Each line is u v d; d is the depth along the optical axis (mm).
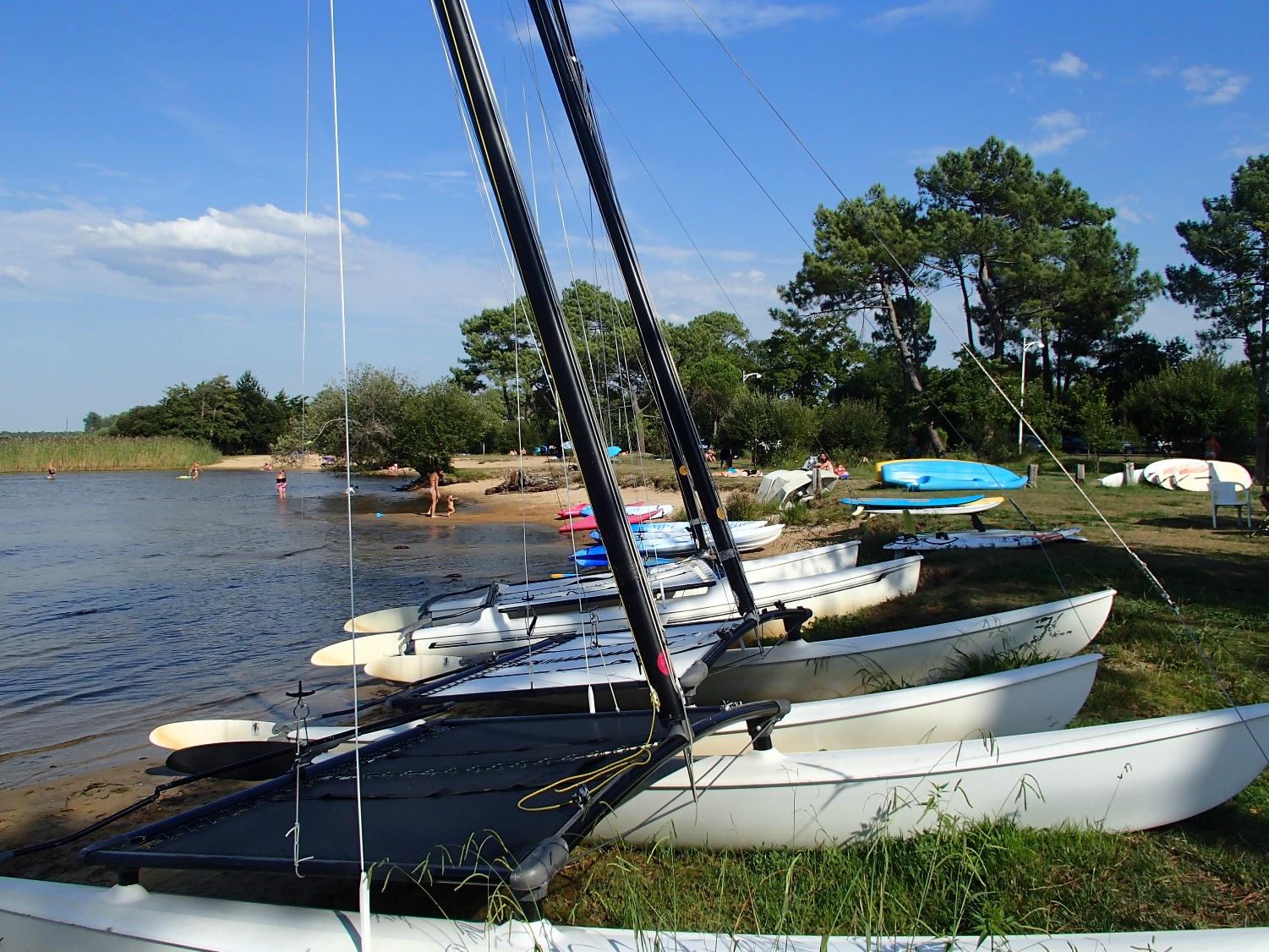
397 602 14469
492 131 4008
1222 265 41938
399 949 3469
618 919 4133
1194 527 14672
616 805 3916
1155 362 44875
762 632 7816
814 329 39938
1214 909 3811
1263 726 4562
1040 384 35125
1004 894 3928
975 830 4383
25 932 3965
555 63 7090
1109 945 3250
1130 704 6219
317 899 4664
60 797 6629
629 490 29172
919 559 10258
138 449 63250
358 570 17859
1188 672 6758
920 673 7234
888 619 9297
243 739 7238
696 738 4281
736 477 31000
